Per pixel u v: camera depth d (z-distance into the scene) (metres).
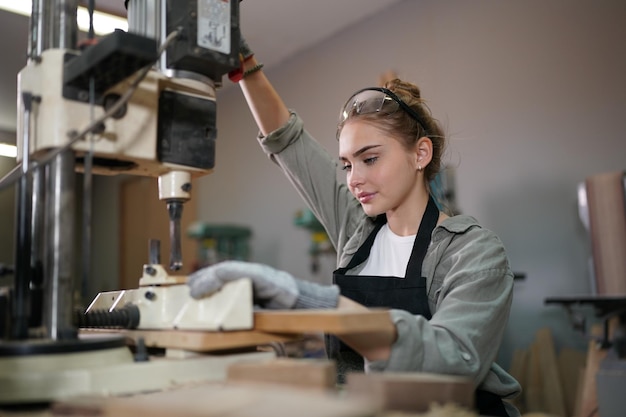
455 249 1.12
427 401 0.62
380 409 0.58
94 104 0.80
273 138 1.37
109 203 5.70
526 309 2.94
